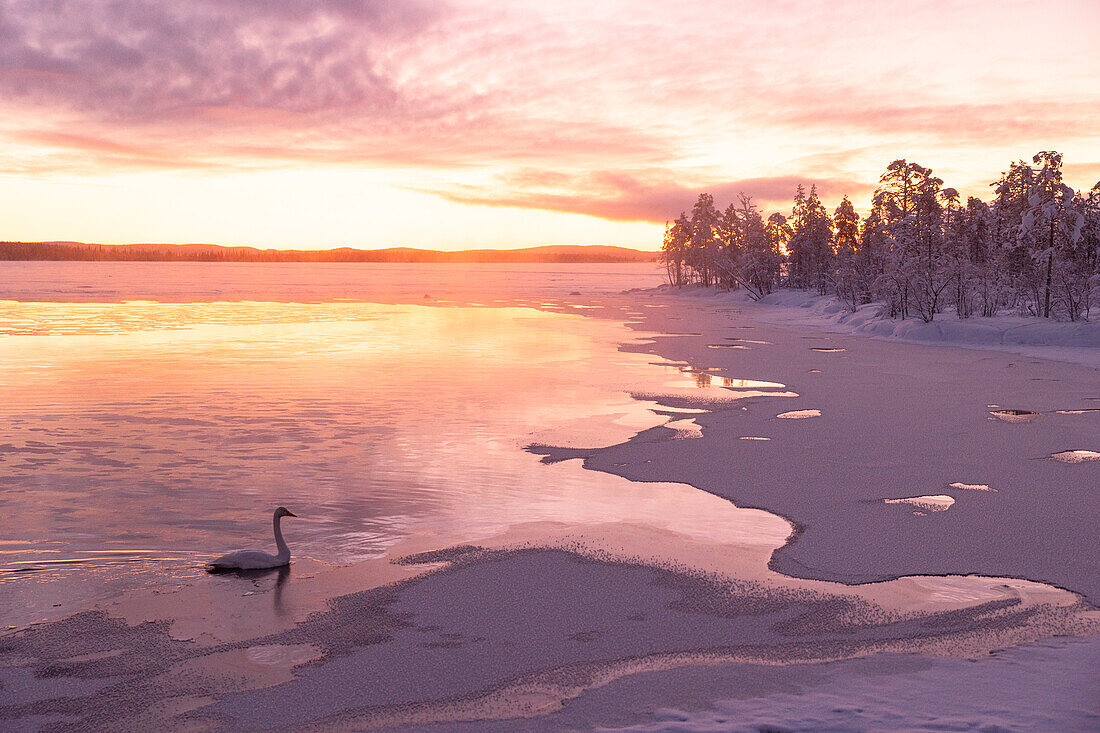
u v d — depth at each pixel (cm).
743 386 2703
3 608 898
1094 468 1538
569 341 4384
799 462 1609
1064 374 2998
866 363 3388
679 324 5869
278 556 1039
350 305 7969
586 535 1159
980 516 1228
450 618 862
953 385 2720
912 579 970
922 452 1689
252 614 877
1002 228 6462
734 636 807
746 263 10044
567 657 761
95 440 1820
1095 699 638
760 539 1138
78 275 16700
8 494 1377
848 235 9262
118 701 685
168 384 2703
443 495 1384
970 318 4791
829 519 1228
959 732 582
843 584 956
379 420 2075
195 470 1550
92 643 805
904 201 5722
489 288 13462
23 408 2236
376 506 1317
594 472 1544
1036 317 4572
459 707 662
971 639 788
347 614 876
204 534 1170
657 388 2648
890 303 5322
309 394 2505
